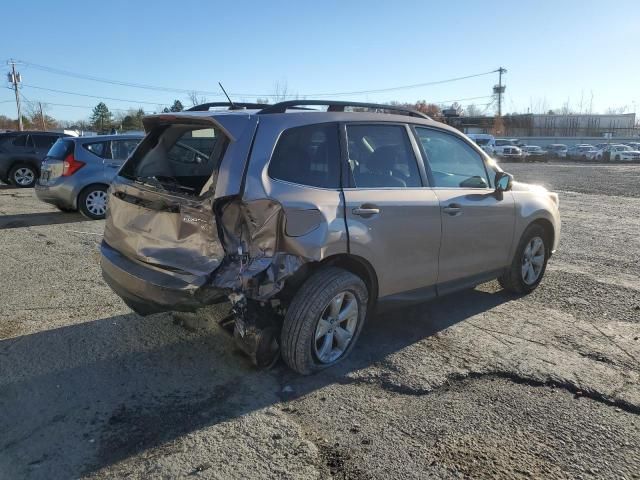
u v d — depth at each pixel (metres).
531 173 28.06
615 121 87.62
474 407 3.33
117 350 4.04
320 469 2.71
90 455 2.80
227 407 3.28
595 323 4.73
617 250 7.70
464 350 4.13
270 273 3.28
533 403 3.38
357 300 3.79
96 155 9.70
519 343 4.28
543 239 5.58
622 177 24.48
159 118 3.92
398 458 2.81
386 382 3.61
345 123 3.86
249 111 3.67
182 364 3.82
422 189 4.23
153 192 3.64
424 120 4.51
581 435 3.04
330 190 3.61
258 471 2.69
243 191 3.23
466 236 4.55
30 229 8.75
